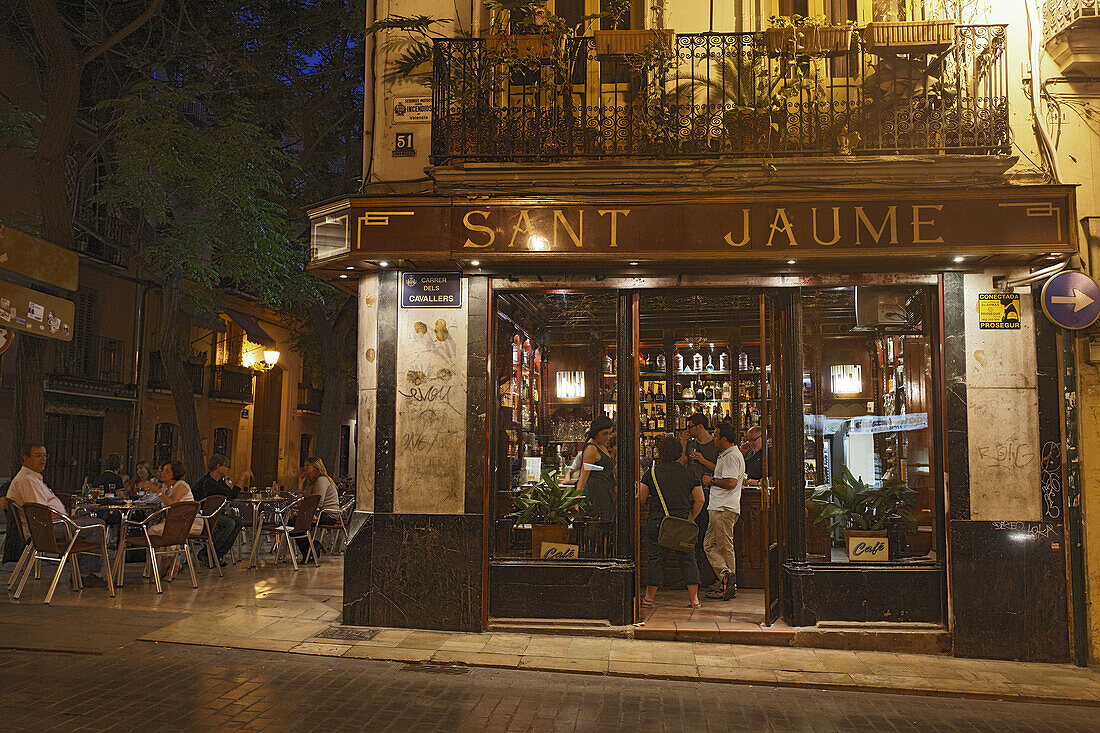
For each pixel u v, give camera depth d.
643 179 7.41
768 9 7.95
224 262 15.59
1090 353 7.07
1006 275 7.29
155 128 13.47
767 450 7.52
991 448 7.18
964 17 7.57
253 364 30.19
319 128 17.83
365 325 7.98
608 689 6.01
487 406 7.66
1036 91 7.39
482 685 5.99
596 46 7.49
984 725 5.43
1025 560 7.09
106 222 22.62
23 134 15.23
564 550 7.71
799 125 7.40
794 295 7.60
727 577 8.86
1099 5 6.97
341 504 14.23
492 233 7.30
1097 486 7.05
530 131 7.57
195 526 10.23
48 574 10.13
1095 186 7.30
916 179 7.23
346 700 5.48
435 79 7.69
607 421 7.87
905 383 7.96
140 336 24.42
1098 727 5.46
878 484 7.81
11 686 5.50
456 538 7.57
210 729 4.79
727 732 5.12
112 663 6.19
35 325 4.54
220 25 16.33
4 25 17.27
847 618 7.30
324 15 16.31
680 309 10.73
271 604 8.53
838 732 5.18
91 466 22.58
